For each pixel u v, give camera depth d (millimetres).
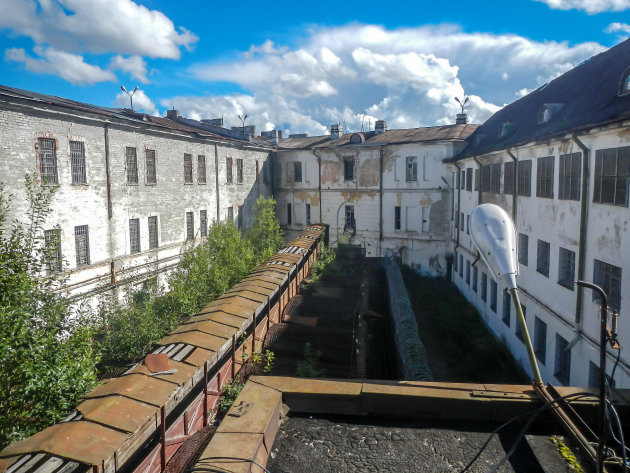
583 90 15305
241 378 8883
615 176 9602
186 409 6688
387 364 12359
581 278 10930
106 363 12977
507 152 15570
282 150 34031
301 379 4293
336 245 27141
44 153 16359
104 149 18953
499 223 4219
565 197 11891
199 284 16812
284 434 3801
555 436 3707
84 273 18109
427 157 28344
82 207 17953
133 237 21078
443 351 17234
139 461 5508
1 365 6660
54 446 4703
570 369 11688
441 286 26516
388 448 3639
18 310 7180
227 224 22359
